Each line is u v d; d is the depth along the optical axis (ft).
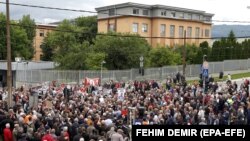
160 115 63.41
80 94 94.02
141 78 178.91
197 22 314.76
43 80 180.04
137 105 71.51
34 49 305.32
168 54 202.69
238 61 217.36
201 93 87.10
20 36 268.41
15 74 199.82
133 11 280.10
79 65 189.88
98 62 185.37
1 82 201.67
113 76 172.45
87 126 52.75
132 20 278.67
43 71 180.24
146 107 71.41
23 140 47.57
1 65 205.87
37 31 323.16
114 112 66.74
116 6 281.95
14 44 265.75
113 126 52.49
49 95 86.69
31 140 48.32
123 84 123.03
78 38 244.83
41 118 58.34
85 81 120.67
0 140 53.01
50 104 71.72
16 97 85.87
